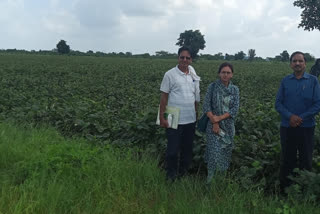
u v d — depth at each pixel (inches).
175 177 199.3
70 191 171.5
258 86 744.3
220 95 191.3
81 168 194.9
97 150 223.3
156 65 1588.3
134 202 168.2
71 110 335.0
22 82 693.9
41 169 192.7
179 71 199.9
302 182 173.9
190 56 197.5
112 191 175.5
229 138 192.5
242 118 281.4
